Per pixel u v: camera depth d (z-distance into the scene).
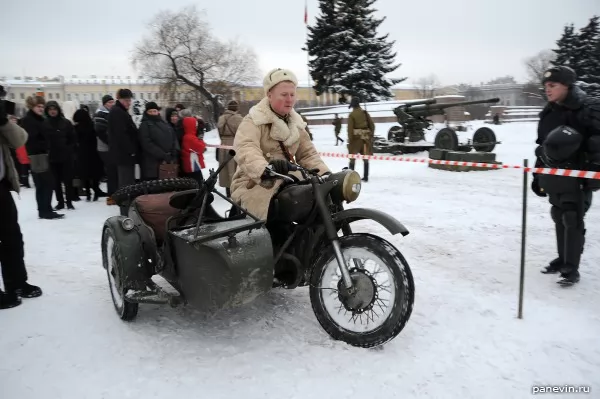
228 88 42.84
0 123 3.81
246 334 3.41
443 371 2.88
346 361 3.01
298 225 3.43
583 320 3.51
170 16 41.50
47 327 3.60
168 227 3.59
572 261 4.16
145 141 7.20
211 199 3.74
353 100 10.25
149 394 2.71
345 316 3.37
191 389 2.75
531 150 16.95
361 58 40.28
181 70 41.97
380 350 3.13
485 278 4.41
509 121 36.25
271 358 3.06
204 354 3.14
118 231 3.58
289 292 4.21
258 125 3.52
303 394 2.68
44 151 7.41
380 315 3.38
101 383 2.84
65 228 6.85
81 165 9.09
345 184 3.18
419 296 4.02
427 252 5.23
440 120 37.62
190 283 3.22
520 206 7.44
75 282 4.61
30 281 4.64
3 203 3.92
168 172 7.30
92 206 8.70
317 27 42.03
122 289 3.51
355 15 40.59
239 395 2.68
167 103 43.91
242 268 3.01
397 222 3.03
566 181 3.99
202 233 3.20
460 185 9.53
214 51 42.16
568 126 3.99
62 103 12.45
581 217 4.09
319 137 29.86
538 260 4.89
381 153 17.19
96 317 3.78
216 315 3.74
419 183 9.92
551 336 3.29
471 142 15.98
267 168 3.17
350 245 3.20
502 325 3.46
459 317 3.61
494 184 9.55
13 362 3.10
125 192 4.20
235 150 3.46
